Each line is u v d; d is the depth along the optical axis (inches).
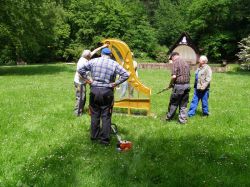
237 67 1974.7
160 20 3102.9
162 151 343.9
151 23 3380.9
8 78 1202.0
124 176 281.7
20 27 1485.0
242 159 324.5
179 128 436.1
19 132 404.8
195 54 2327.8
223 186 267.1
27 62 2513.5
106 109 356.8
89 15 2706.7
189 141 377.7
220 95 773.3
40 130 415.5
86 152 336.2
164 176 282.5
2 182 267.3
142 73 1611.7
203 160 319.0
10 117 480.7
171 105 467.8
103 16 2677.2
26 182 268.4
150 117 501.7
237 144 369.4
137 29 2763.3
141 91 510.0
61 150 340.2
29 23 1518.2
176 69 451.2
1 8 1446.9
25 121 462.6
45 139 379.6
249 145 368.8
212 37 2630.4
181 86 454.3
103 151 339.0
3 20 1465.3
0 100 634.8
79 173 285.0
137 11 2918.3
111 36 2704.2
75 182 269.1
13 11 1455.5
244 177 283.0
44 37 1665.8
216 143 374.3
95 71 353.4
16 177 276.7
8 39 1550.2
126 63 509.0
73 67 1953.7
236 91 858.1
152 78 1314.0
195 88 518.6
